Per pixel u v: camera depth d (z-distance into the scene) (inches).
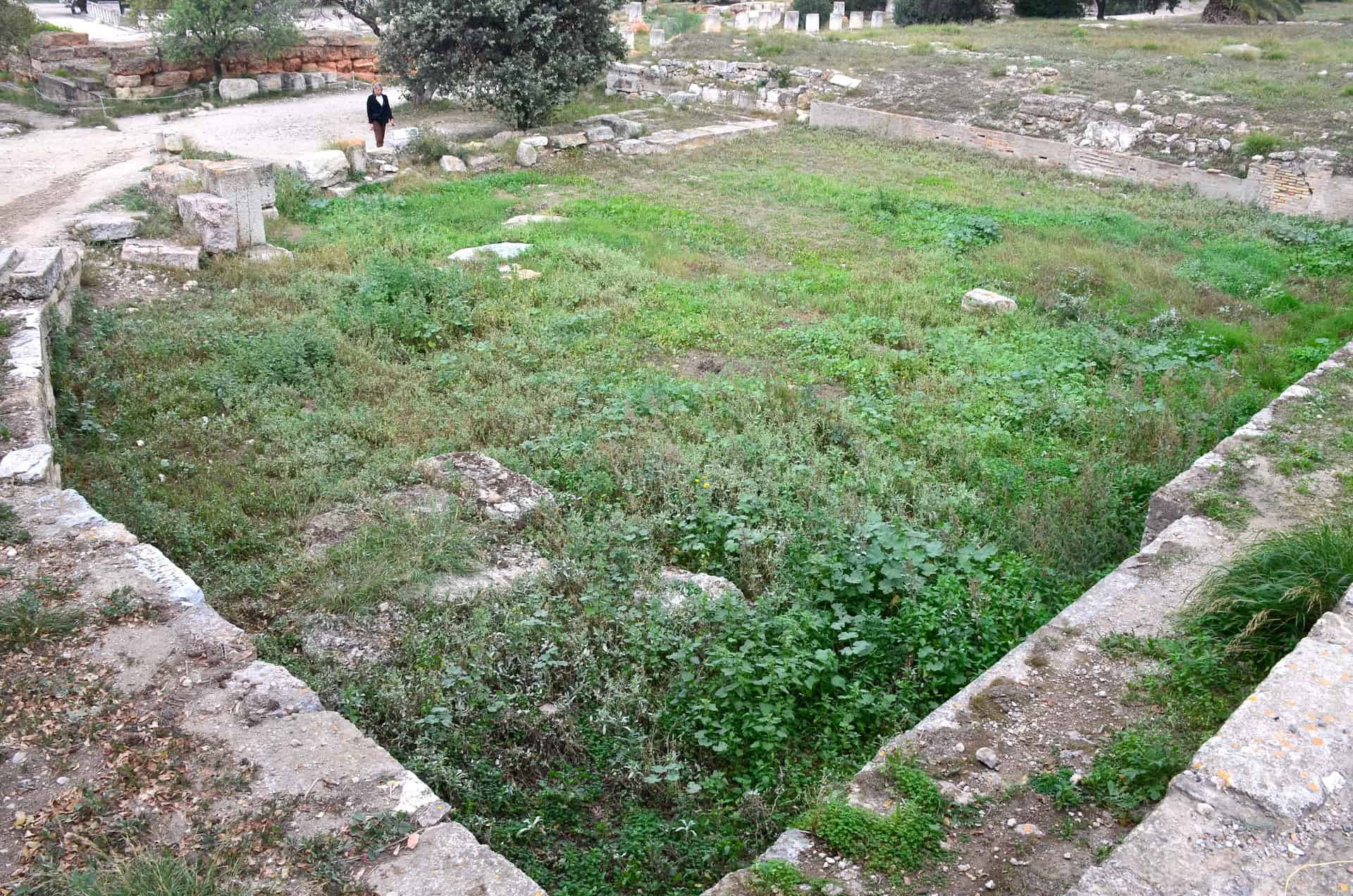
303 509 289.9
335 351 402.0
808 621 230.5
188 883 144.9
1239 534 253.0
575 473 319.3
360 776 171.2
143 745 174.7
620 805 191.9
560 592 253.9
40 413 292.8
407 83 828.6
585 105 978.1
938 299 508.4
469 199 670.5
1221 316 494.3
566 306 475.5
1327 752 164.1
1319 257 591.8
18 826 156.9
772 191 717.9
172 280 487.2
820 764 203.3
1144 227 638.5
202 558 262.7
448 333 438.0
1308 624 205.8
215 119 884.6
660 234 612.4
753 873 157.5
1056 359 430.3
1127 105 810.8
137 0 1019.3
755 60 1062.4
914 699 215.8
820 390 403.9
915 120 884.0
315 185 673.6
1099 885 144.9
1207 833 152.3
